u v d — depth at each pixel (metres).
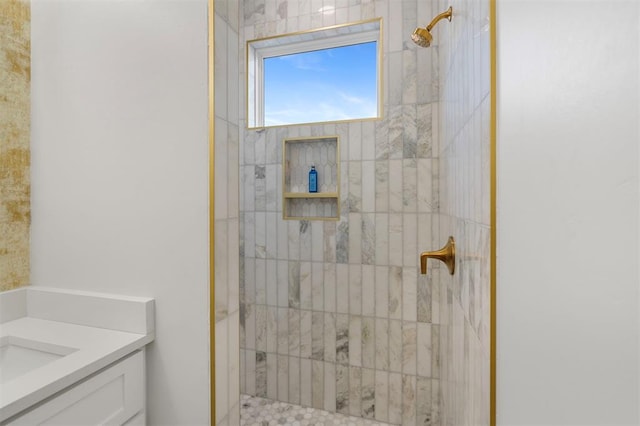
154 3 1.01
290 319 2.10
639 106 0.36
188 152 0.98
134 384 0.96
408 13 1.86
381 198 1.92
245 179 2.17
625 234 0.38
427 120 1.83
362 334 1.97
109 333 0.99
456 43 1.00
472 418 0.78
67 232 1.11
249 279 2.17
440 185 1.76
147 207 1.02
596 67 0.39
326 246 2.02
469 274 0.81
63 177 1.12
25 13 1.13
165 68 1.00
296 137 2.06
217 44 0.98
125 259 1.05
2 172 1.08
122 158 1.04
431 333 1.85
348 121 1.97
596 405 0.40
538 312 0.46
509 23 0.49
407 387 1.89
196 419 0.98
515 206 0.49
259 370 2.16
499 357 0.53
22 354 0.98
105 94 1.06
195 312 0.97
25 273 1.15
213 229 0.95
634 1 0.36
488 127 0.57
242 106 2.18
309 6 2.04
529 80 0.46
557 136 0.42
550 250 0.44
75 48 1.10
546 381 0.45
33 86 1.15
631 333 0.38
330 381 2.02
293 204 2.15
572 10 0.41
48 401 0.74
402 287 1.89
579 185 0.40
